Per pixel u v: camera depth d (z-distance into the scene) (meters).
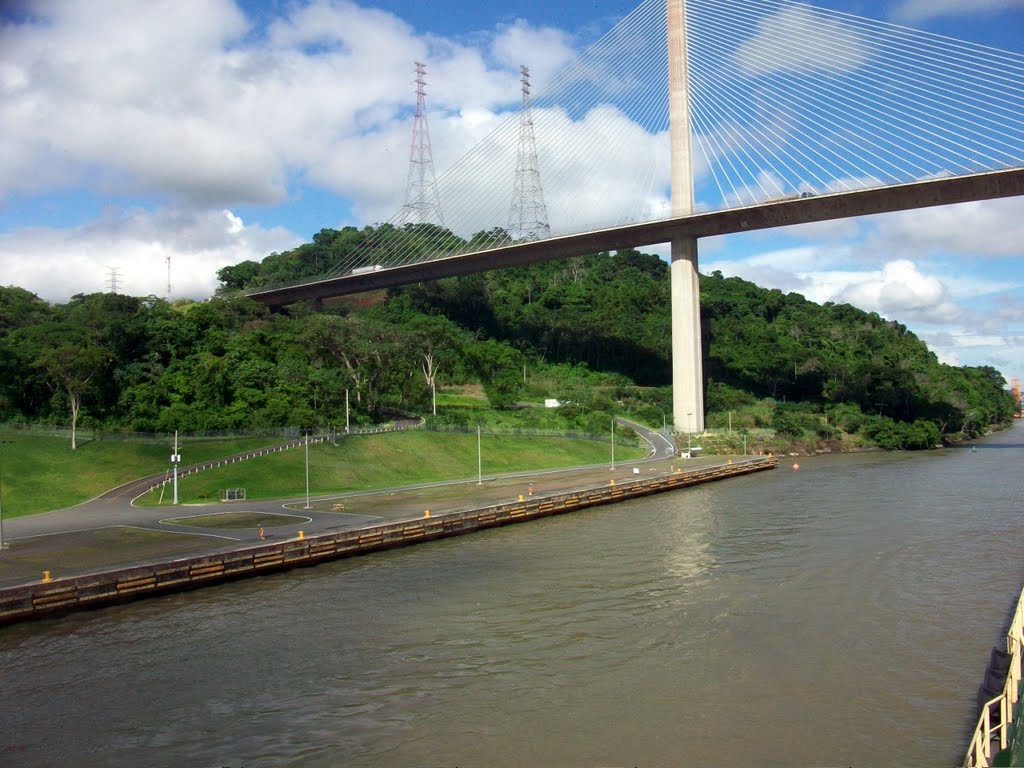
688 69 131.88
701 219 126.12
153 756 23.23
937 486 79.62
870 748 23.00
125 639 34.00
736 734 23.97
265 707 26.39
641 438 129.00
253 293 169.00
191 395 97.44
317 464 83.06
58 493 69.75
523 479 88.00
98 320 104.06
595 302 187.12
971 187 101.50
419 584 42.47
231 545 47.75
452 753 23.12
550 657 30.45
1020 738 19.17
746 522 59.53
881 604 36.75
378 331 117.50
